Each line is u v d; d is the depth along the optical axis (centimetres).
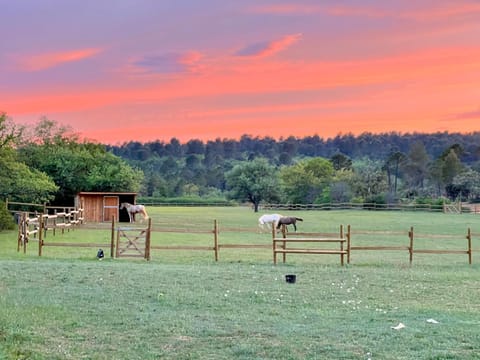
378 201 7925
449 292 1468
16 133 4325
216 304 1225
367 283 1584
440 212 6900
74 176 5175
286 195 9344
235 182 7919
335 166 12156
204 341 898
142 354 827
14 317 1020
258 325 1012
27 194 4178
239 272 1725
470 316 1146
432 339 911
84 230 3597
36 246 2558
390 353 830
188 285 1455
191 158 18462
